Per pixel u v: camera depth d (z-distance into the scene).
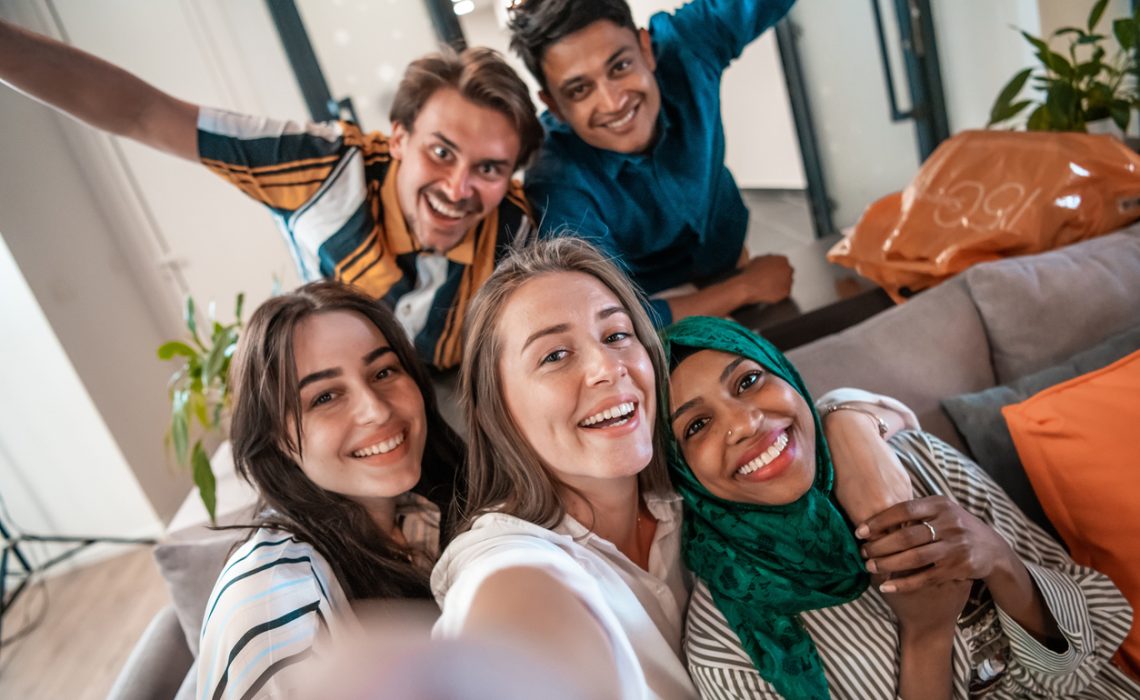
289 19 2.46
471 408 0.86
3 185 2.72
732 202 1.75
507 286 0.81
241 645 0.72
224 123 1.33
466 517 0.88
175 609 1.31
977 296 1.26
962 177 1.51
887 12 2.84
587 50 1.32
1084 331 1.24
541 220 1.41
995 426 1.14
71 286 2.93
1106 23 2.28
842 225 3.46
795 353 1.22
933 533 0.80
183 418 1.49
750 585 0.85
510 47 1.41
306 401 0.88
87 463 3.00
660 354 0.86
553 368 0.77
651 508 0.93
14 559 3.05
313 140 1.37
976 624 0.94
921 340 1.24
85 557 3.10
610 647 0.50
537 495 0.83
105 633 2.61
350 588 0.88
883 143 3.10
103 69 1.27
